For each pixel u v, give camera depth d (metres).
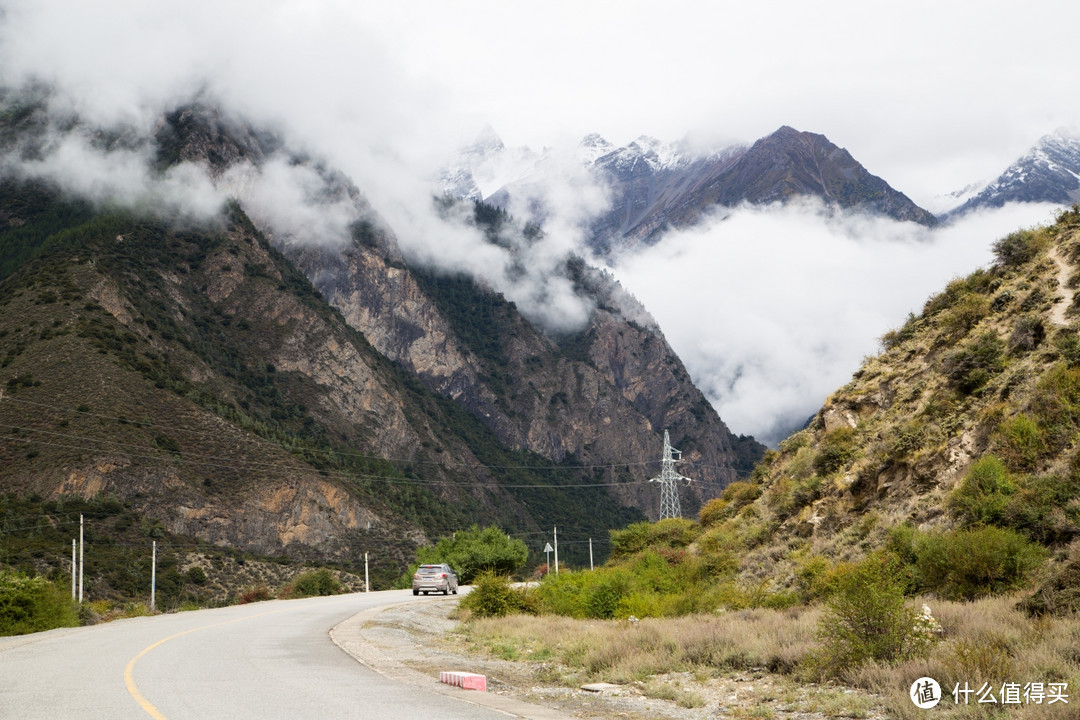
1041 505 24.36
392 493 154.38
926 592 23.62
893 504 32.12
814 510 36.75
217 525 105.94
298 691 13.41
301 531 115.94
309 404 181.62
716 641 17.94
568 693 14.59
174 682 14.45
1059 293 34.22
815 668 14.70
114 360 121.31
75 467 98.62
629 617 29.05
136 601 77.69
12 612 29.42
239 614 36.91
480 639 24.38
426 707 11.99
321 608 41.22
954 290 43.38
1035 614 17.84
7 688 13.78
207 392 140.25
